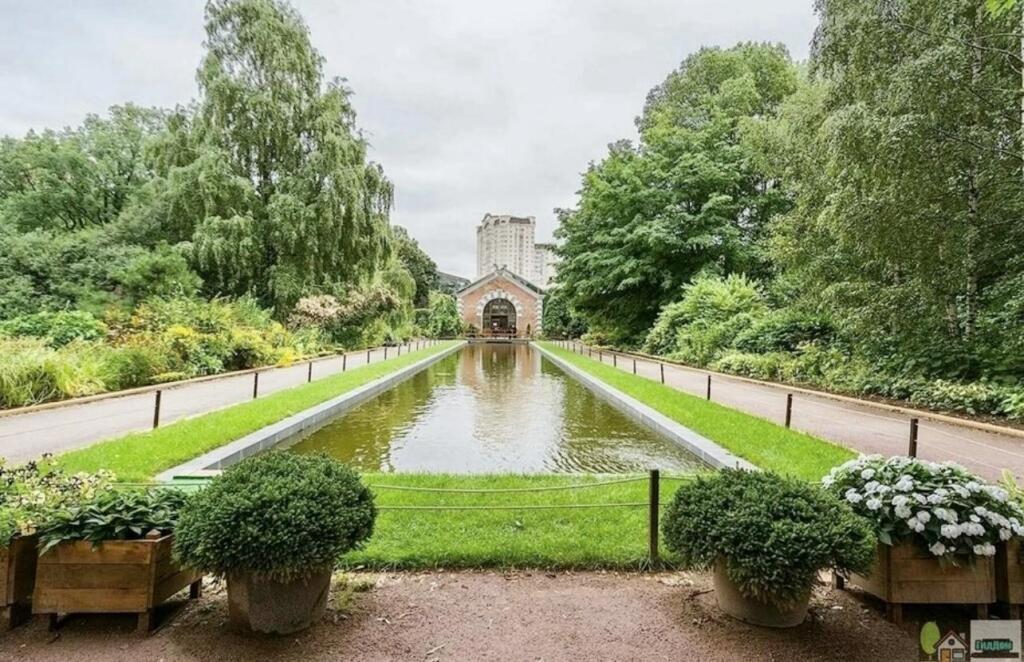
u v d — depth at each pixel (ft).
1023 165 25.55
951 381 28.89
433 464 21.50
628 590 10.18
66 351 33.68
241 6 62.54
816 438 20.90
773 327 48.16
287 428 24.20
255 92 62.69
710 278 66.80
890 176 26.63
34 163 73.26
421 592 9.98
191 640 8.25
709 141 75.87
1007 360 27.45
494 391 43.14
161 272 52.31
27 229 69.67
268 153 65.77
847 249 34.94
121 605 8.32
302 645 8.13
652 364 58.75
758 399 32.83
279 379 41.75
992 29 24.66
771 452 18.90
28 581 8.53
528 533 12.34
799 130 41.01
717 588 9.37
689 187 74.28
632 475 16.65
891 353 33.88
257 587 8.25
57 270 51.26
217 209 60.29
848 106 28.91
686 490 9.57
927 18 26.58
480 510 13.56
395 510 13.52
